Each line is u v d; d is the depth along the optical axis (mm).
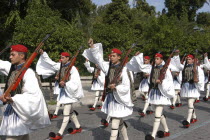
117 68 4375
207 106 9984
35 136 5820
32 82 3242
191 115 6758
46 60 6145
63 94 5629
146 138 5199
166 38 14961
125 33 13500
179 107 9766
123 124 4598
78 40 9070
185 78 6844
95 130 6297
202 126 6723
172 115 8211
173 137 5699
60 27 8922
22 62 3512
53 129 6441
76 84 5617
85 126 6695
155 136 5746
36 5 10094
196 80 6609
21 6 14102
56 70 6273
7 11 14109
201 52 18672
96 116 8039
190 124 6941
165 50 14609
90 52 4367
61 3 15031
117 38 12586
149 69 5773
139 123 7078
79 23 17656
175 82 9609
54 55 8562
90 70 9422
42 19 8867
